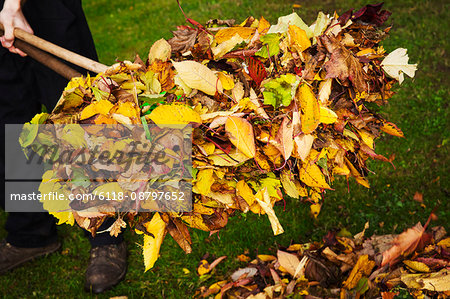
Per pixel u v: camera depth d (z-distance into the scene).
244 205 1.41
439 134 3.05
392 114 3.20
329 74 1.39
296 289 2.05
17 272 2.58
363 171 1.67
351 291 2.00
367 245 2.17
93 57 2.40
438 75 3.54
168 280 2.38
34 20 2.20
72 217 1.39
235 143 1.31
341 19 1.54
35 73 2.29
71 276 2.52
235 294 2.14
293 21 1.52
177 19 4.62
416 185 2.70
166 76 1.46
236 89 1.41
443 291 1.85
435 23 4.12
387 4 4.42
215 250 2.46
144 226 1.38
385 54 1.60
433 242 2.06
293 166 1.46
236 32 1.54
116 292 2.38
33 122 1.32
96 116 1.30
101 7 5.48
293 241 2.44
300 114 1.39
